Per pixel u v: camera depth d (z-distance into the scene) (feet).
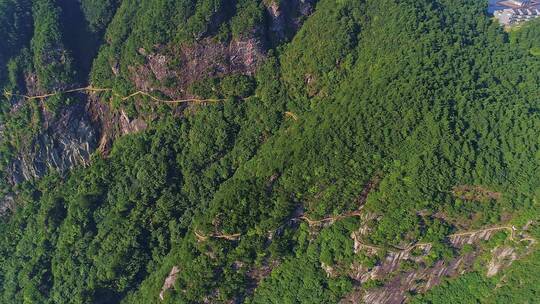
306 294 301.43
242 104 362.33
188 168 357.20
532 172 271.28
